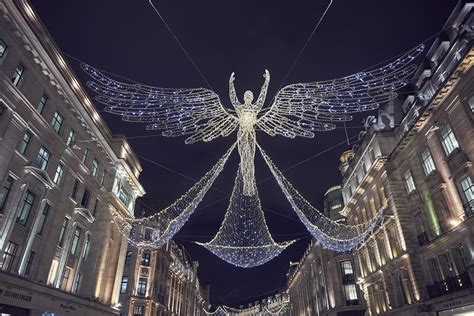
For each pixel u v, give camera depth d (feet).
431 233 74.02
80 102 80.74
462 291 60.44
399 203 85.81
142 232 146.41
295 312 248.73
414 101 87.56
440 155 70.38
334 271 136.05
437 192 71.26
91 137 89.15
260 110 29.81
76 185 83.71
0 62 55.98
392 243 89.81
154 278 147.84
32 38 61.72
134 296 135.23
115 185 103.35
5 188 58.65
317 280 166.50
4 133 56.75
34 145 65.57
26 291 61.16
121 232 106.22
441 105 68.95
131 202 117.08
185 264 219.00
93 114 89.04
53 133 70.74
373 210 103.19
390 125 100.07
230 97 30.17
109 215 96.32
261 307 389.80
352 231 119.24
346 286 131.54
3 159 56.54
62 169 76.95
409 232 81.56
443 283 66.90
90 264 88.43
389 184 89.04
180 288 203.41
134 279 138.21
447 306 65.05
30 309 62.75
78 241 84.94
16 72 60.80
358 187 108.78
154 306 145.48
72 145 79.71
